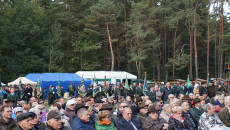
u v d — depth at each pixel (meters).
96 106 9.85
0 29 47.94
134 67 58.66
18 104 12.59
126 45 56.25
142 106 8.51
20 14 52.12
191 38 51.47
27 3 54.69
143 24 48.91
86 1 55.00
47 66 51.62
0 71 48.31
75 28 56.91
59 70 50.78
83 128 6.85
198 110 9.54
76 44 52.50
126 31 53.91
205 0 47.22
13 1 54.38
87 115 7.04
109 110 7.39
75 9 56.53
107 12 48.19
